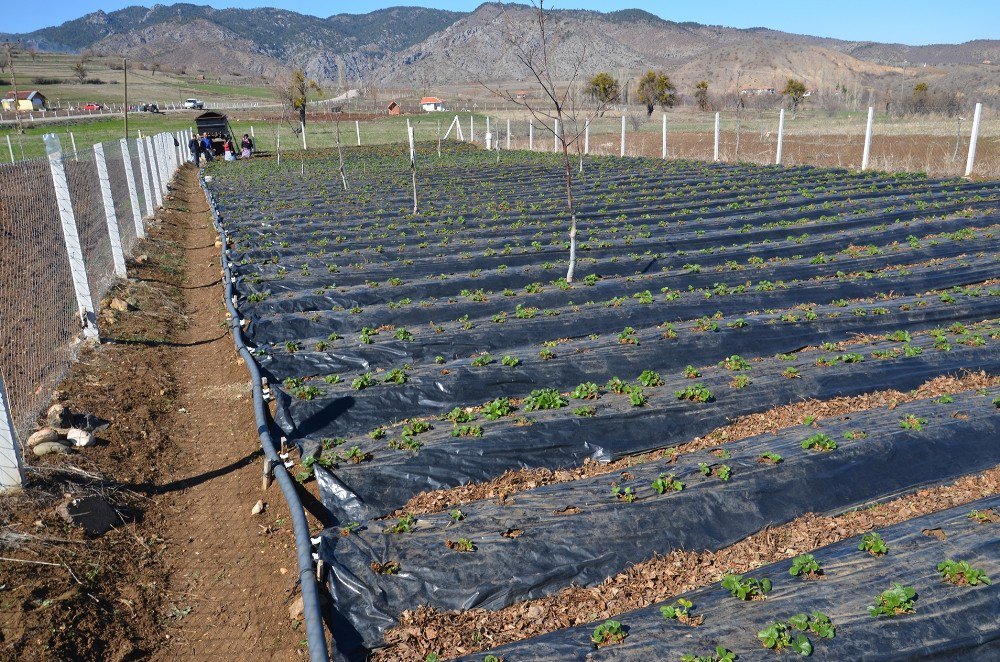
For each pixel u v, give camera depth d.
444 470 7.15
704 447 7.64
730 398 8.31
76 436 7.80
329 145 52.31
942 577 5.04
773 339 10.23
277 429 8.45
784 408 8.30
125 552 6.39
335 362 10.20
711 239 16.25
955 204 18.47
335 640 5.28
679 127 55.66
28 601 5.41
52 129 50.72
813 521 6.23
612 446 7.58
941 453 6.88
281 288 14.06
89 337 10.79
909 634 4.61
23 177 17.98
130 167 18.03
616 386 8.62
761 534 6.10
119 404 9.13
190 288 15.78
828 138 40.84
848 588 5.04
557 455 7.46
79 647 5.20
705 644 4.67
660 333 10.38
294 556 6.43
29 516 6.35
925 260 14.22
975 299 11.46
